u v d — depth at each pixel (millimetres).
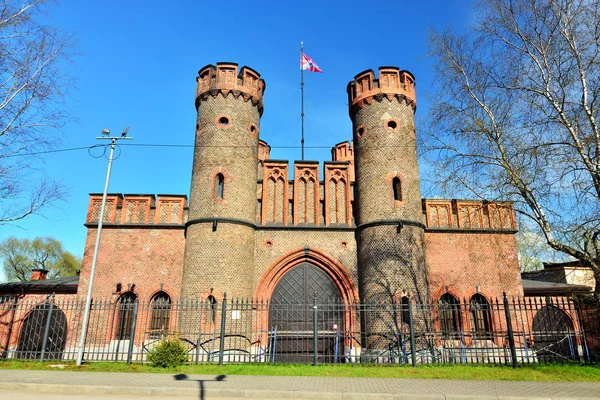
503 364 15219
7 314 21938
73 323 20938
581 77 16078
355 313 20172
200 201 20500
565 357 16719
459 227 22156
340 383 11734
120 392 10820
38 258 58094
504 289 21594
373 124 21703
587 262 15688
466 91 18625
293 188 22062
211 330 18438
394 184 21266
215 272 19156
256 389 10781
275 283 20812
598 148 15383
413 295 19000
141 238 21719
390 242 19734
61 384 11086
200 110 22359
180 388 10805
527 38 17297
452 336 20500
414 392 10555
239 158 21125
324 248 21031
